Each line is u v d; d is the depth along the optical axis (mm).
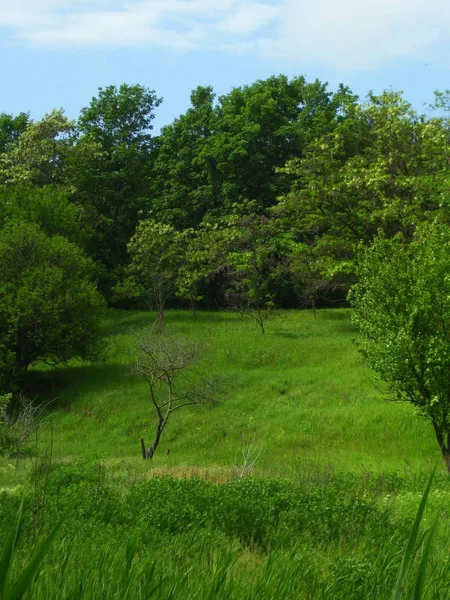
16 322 35562
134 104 58250
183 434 29828
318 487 11805
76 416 33156
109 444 29906
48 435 29922
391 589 4062
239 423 29422
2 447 18422
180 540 7551
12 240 38406
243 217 43844
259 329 42031
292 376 33625
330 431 26625
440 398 18406
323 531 8797
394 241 21094
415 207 35250
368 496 11664
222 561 4609
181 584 3428
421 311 18828
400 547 6109
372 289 19594
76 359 40875
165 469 18344
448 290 18562
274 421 28812
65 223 46906
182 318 47344
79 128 58375
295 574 4254
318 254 41312
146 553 5832
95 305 38188
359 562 5312
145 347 29062
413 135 37875
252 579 4164
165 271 45344
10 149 58406
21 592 1775
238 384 33344
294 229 43469
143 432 30703
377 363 19141
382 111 37906
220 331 42156
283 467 18578
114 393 34969
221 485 12047
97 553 5648
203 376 32812
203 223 48906
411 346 18328
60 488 11719
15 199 47281
